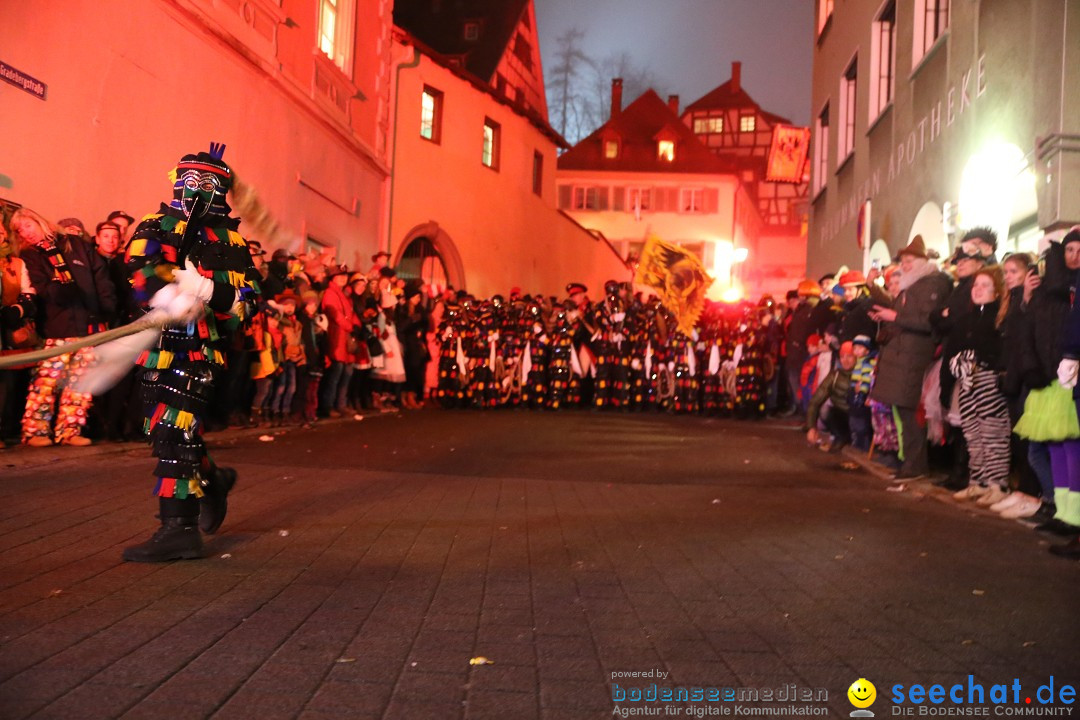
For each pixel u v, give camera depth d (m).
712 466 9.27
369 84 20.16
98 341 3.23
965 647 3.49
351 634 3.42
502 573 4.47
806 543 5.45
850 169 17.34
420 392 17.80
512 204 29.20
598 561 4.80
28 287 8.10
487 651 3.28
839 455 10.47
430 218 24.14
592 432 12.88
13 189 8.80
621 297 18.48
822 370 13.23
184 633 3.34
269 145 14.77
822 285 14.09
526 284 30.67
